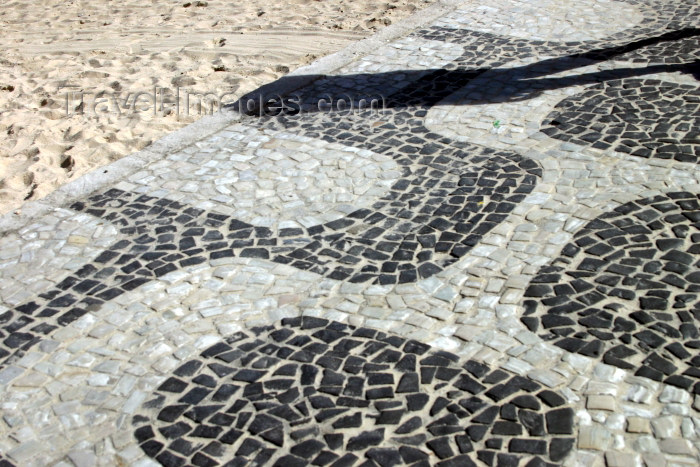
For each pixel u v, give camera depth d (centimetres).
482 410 345
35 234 506
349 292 434
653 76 680
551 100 652
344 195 532
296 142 610
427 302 421
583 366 366
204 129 640
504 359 374
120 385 376
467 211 502
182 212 523
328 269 455
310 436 338
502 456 321
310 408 354
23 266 475
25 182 573
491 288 427
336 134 619
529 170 545
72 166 595
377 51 780
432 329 400
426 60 752
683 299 404
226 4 968
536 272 437
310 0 955
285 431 342
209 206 528
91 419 357
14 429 355
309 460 327
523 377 362
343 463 324
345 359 382
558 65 722
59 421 357
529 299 415
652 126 592
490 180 537
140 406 362
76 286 453
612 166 541
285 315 418
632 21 820
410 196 525
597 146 570
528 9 872
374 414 347
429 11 881
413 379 366
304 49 804
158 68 776
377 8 912
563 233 470
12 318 429
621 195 504
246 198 535
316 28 862
